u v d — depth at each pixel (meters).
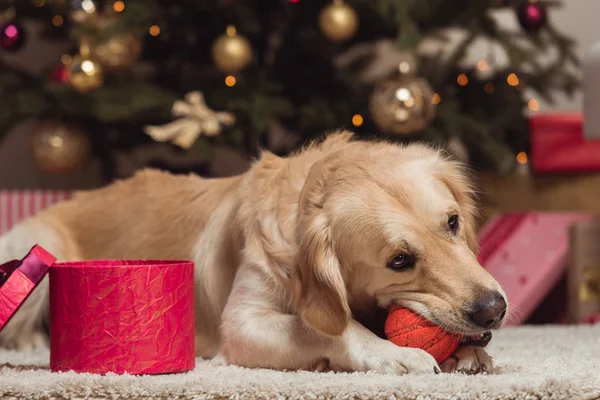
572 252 3.49
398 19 3.53
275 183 1.98
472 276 1.70
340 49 4.05
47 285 2.47
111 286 1.71
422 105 3.60
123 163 5.32
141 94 3.72
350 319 1.81
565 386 1.50
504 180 4.25
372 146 2.04
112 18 3.61
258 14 4.19
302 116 3.87
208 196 2.31
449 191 1.88
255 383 1.55
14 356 2.26
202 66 4.16
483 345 1.78
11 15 4.03
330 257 1.76
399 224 1.73
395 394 1.48
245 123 3.78
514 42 4.09
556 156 4.14
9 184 5.28
